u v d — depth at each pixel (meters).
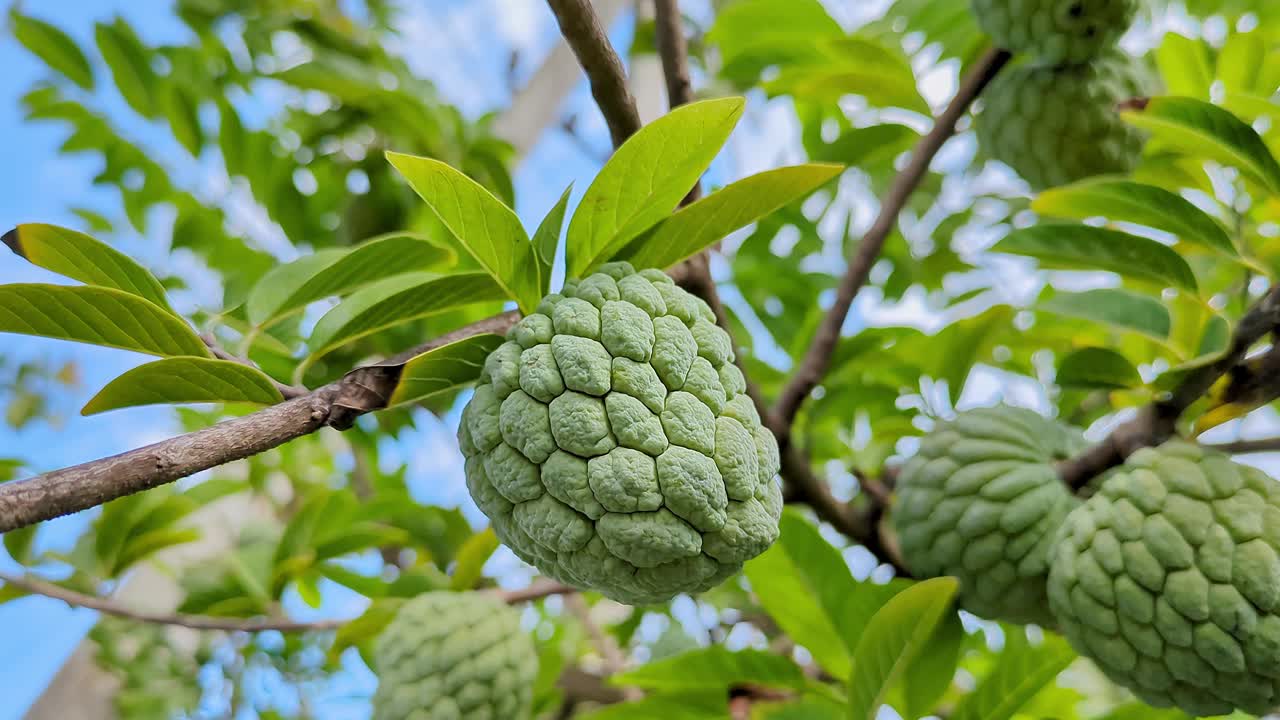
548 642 0.72
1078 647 0.38
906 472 0.45
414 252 0.38
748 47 0.61
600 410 0.30
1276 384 0.39
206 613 0.55
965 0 0.57
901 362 0.55
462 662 0.47
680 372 0.31
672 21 0.40
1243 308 0.45
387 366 0.32
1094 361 0.44
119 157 0.64
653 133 0.31
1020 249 0.43
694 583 0.31
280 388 0.33
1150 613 0.36
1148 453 0.38
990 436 0.43
